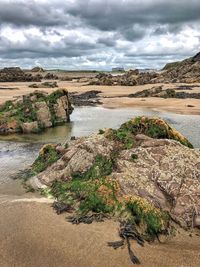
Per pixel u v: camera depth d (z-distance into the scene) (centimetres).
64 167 2030
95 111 5169
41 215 1634
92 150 1973
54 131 3725
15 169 2341
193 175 1764
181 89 8288
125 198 1647
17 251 1366
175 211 1616
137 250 1380
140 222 1545
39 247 1391
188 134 3472
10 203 1762
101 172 1859
